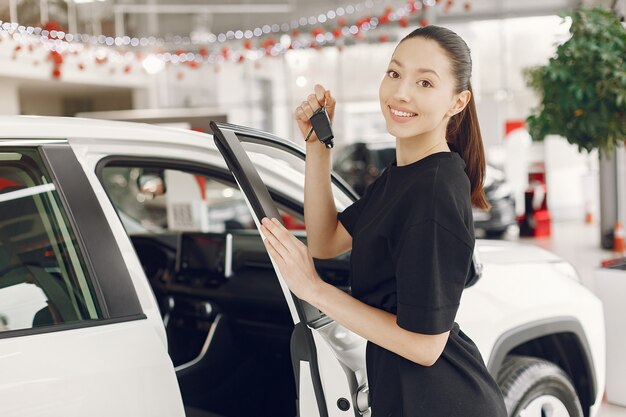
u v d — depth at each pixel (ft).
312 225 5.29
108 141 5.29
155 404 4.52
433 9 51.03
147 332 4.68
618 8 18.07
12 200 4.63
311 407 4.96
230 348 7.94
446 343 4.59
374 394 4.64
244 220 25.36
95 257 4.70
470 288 7.07
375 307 4.58
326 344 4.91
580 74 11.44
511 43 51.34
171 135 5.77
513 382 7.20
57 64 34.17
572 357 8.21
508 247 8.77
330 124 4.93
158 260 9.07
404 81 4.33
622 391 11.40
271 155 5.92
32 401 4.01
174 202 12.51
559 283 7.96
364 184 39.04
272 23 53.88
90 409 4.22
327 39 39.45
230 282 8.34
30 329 4.32
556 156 43.42
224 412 7.69
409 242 4.14
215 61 48.47
